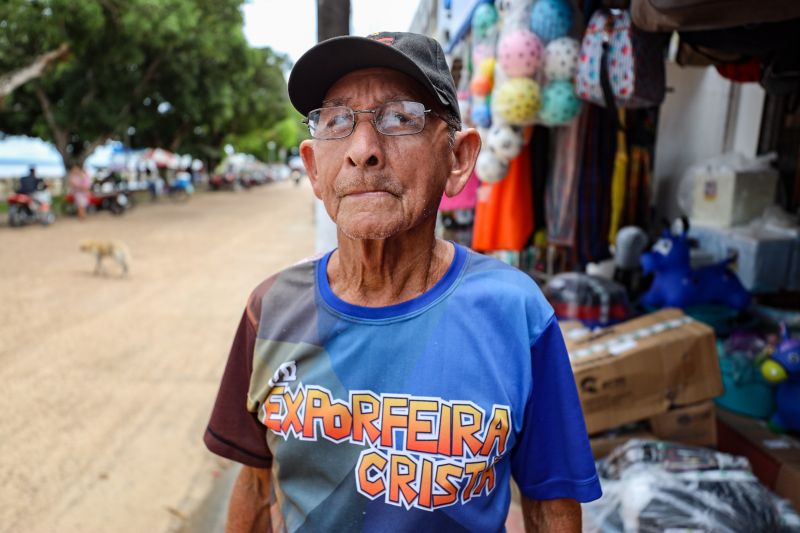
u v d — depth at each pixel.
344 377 0.95
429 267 1.03
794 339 2.55
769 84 2.46
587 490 0.97
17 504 2.79
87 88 17.84
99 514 2.73
